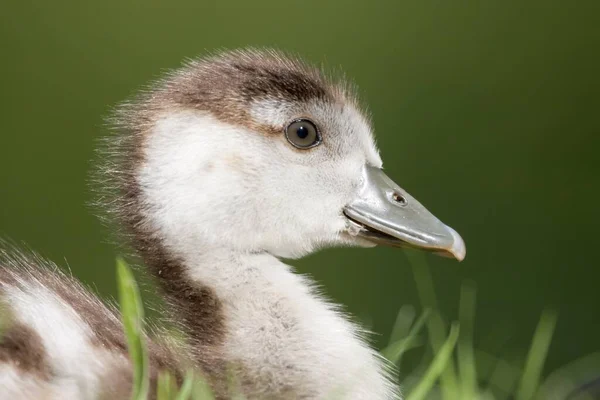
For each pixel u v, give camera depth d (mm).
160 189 2131
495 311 2467
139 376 2086
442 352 2129
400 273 2525
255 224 2135
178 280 2129
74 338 2100
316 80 2145
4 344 2090
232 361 2111
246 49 2172
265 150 2135
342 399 2107
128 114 2150
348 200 2145
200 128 2131
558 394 2209
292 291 2125
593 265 2639
